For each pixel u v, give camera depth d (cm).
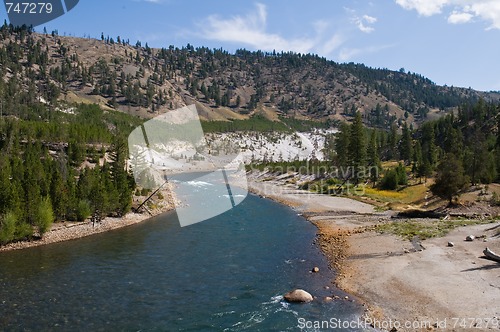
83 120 16700
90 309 2384
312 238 4378
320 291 2675
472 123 15112
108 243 4088
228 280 2927
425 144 12750
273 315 2283
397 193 7800
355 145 9019
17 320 2222
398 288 2620
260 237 4409
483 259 3042
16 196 4028
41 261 3438
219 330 2105
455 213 5381
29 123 10119
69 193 4828
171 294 2641
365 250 3684
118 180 5291
